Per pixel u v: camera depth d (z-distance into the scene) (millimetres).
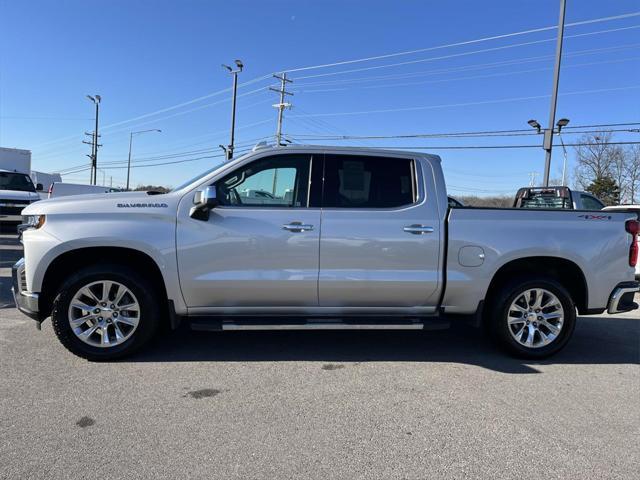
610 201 50812
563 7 18109
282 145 4973
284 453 3129
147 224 4609
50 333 5488
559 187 8672
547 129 18656
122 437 3277
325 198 4863
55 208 4590
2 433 3297
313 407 3814
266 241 4703
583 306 5223
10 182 16953
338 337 5793
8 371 4387
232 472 2906
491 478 2918
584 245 5047
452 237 4906
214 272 4676
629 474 2992
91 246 4531
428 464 3047
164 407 3746
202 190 4656
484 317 5305
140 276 4672
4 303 6879
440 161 5102
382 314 5016
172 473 2877
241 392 4066
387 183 4977
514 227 4984
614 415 3820
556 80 18328
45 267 4512
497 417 3729
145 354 4945
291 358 4965
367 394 4098
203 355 4977
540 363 5043
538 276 5078
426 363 4938
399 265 4852
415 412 3775
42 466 2916
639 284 5242
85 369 4477
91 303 4668
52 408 3680
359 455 3131
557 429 3559
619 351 5555
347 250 4781
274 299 4812
